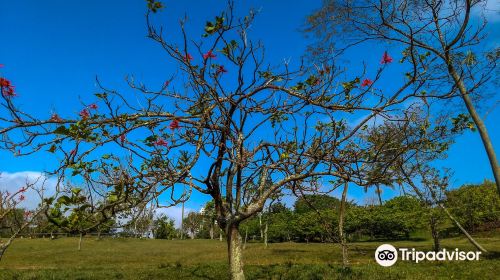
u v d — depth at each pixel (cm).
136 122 570
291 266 1675
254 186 692
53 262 2359
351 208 3472
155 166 540
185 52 588
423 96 601
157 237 4922
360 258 2145
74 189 439
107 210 475
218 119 624
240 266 637
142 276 1574
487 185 3500
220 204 659
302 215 3619
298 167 621
